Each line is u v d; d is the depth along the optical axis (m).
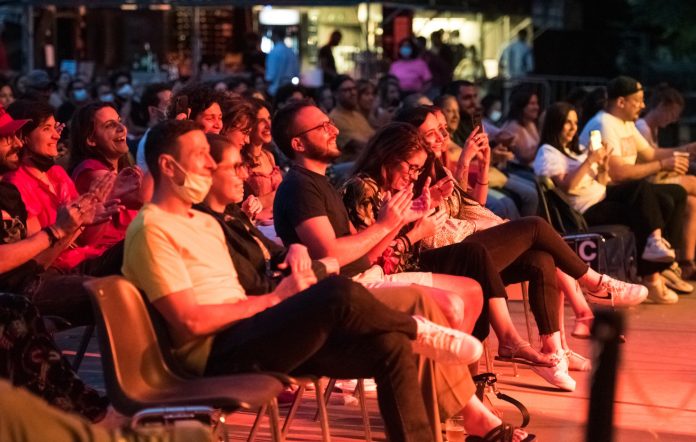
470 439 4.76
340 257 4.77
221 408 3.75
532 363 5.76
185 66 17.91
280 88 10.80
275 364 3.97
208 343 4.00
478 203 6.36
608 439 3.51
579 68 19.31
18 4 15.72
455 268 5.36
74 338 7.12
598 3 22.84
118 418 4.27
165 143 3.97
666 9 22.95
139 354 3.79
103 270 5.09
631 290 6.15
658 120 9.71
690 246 9.51
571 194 8.49
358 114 10.95
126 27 19.52
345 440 5.11
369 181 5.34
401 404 4.01
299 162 4.98
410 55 15.99
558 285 6.10
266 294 4.15
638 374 6.46
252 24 19.42
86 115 5.80
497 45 19.45
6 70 15.91
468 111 10.05
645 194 8.54
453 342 4.24
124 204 5.27
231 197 4.45
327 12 17.41
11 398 2.84
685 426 5.47
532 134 10.72
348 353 4.06
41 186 5.36
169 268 3.86
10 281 4.63
